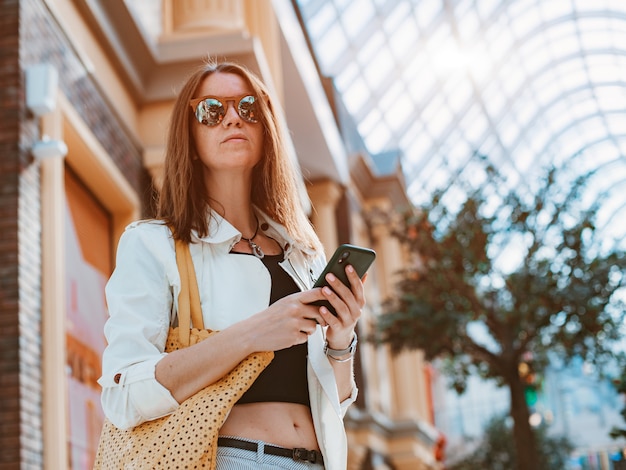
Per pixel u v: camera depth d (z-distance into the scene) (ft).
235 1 36.35
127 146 32.55
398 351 45.01
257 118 7.36
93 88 29.01
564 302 41.78
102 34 30.76
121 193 30.86
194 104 7.25
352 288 6.63
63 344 22.98
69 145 27.02
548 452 87.66
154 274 6.72
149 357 6.36
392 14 76.23
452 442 106.11
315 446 6.79
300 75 50.83
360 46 74.64
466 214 43.70
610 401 115.14
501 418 88.89
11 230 21.63
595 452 114.52
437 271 43.42
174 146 7.23
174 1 36.52
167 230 6.91
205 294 6.78
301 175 8.13
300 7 66.59
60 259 23.43
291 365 6.79
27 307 21.75
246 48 34.06
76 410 26.14
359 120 78.28
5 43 22.85
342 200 66.59
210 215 7.04
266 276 7.01
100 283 30.22
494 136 104.83
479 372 45.60
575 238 42.34
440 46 84.79
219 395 6.23
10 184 21.95
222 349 6.27
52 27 25.59
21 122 22.44
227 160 7.19
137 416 6.27
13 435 20.54
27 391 21.21
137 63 33.68
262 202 7.63
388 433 69.97
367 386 63.67
